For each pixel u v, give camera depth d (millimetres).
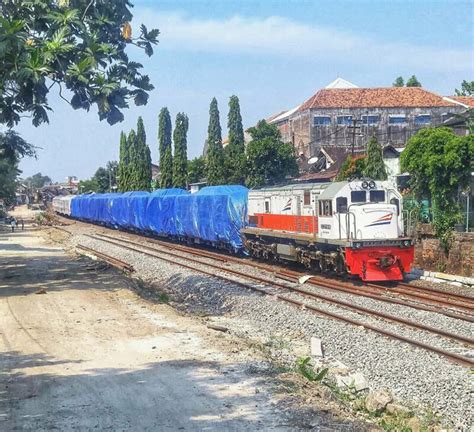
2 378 10180
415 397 9938
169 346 12281
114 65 15234
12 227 61188
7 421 8172
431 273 21953
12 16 15789
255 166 43344
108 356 11516
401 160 25750
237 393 9219
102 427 7902
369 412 9094
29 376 10273
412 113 67688
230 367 10680
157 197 45094
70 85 14797
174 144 63031
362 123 67125
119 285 20812
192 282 23531
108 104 14617
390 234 21344
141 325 14336
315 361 12211
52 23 15211
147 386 9625
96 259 29797
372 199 21797
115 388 9547
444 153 23562
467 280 20172
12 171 57656
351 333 13898
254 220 29938
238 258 31562
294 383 9812
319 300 18219
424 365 11195
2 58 14391
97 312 15969
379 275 20734
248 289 20766
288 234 25250
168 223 42469
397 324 14711
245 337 14328
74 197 84625
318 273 24375
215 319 16922
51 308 16516
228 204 32094
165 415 8320
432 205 24875
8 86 16078
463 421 8883
